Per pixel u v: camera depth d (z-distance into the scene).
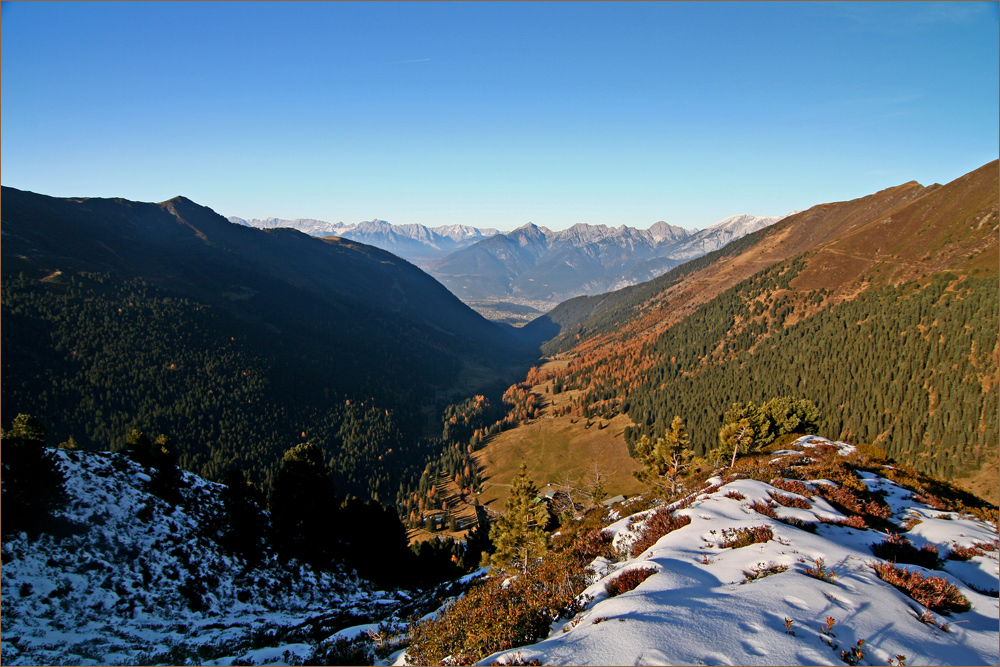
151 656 21.95
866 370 164.50
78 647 21.97
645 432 182.12
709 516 16.38
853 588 9.97
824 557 11.91
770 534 13.58
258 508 45.03
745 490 19.23
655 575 11.27
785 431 49.03
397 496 172.75
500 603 11.95
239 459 160.88
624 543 17.77
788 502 17.81
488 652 9.84
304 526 45.22
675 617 8.25
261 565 36.94
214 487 43.81
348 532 50.38
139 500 35.97
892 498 22.33
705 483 27.45
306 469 46.00
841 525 16.12
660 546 14.37
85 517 31.78
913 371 152.25
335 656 18.03
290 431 191.75
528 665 7.28
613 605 9.38
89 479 35.09
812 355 188.38
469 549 72.56
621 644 7.39
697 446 160.62
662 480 34.50
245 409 188.50
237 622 28.91
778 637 7.61
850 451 33.12
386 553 52.22
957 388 135.75
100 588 27.30
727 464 38.47
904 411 142.00
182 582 30.89
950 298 171.25
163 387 181.50
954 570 13.38
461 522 147.25
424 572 58.28
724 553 13.06
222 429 172.75
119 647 22.72
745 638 7.53
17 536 27.81
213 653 22.12
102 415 158.88
